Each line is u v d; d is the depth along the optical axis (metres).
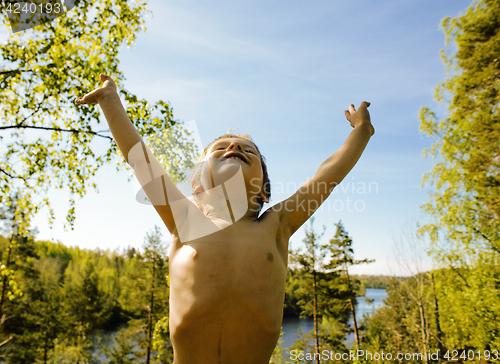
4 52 4.89
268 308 0.84
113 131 1.04
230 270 0.84
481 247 8.52
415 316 14.62
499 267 8.14
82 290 27.48
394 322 20.39
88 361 21.77
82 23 5.25
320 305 18.38
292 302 37.34
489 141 7.50
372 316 26.41
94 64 5.40
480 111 7.76
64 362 20.41
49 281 37.19
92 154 5.72
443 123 8.60
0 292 12.53
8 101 5.38
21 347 20.20
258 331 0.82
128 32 5.80
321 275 18.53
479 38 7.47
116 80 5.42
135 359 19.78
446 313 11.27
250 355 0.82
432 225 9.43
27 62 5.13
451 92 8.19
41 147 5.62
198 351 0.81
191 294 0.82
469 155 8.16
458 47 7.85
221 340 0.80
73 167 5.71
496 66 7.14
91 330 26.72
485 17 7.30
